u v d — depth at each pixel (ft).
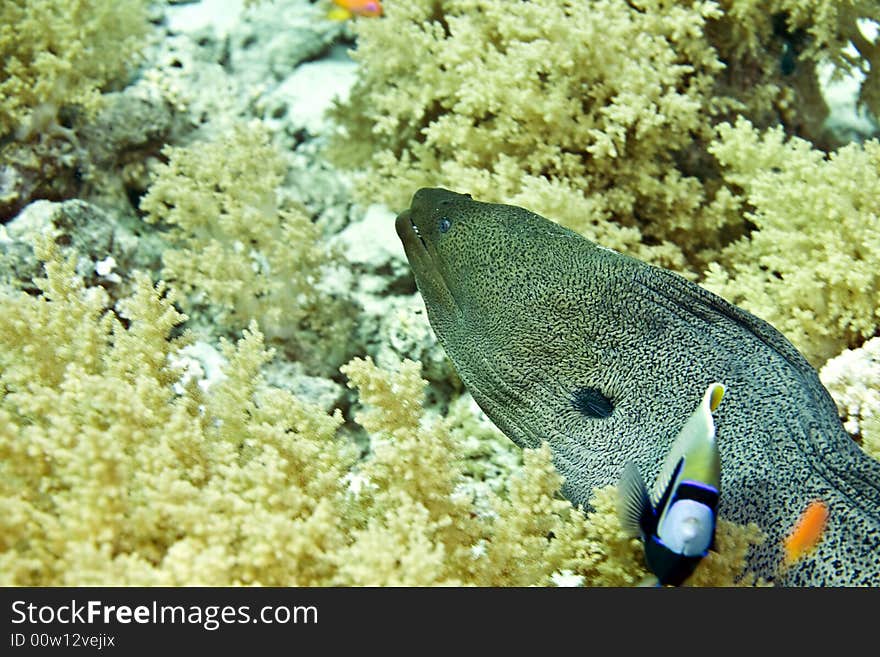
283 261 6.24
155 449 4.44
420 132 6.93
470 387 5.41
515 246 5.20
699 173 6.71
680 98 6.29
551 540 4.81
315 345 6.37
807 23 6.77
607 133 6.31
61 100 6.57
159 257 6.54
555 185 6.09
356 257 6.57
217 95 7.34
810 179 5.95
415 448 4.57
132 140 6.81
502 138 6.47
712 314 4.95
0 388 4.93
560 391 5.14
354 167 7.07
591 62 6.33
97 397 4.48
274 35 7.79
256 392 5.56
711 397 4.30
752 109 6.81
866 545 4.54
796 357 4.84
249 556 4.24
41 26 6.55
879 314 5.71
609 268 5.06
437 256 5.45
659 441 4.88
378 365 6.39
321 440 4.99
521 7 6.48
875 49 6.85
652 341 4.98
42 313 5.00
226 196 6.29
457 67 6.43
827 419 4.74
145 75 7.18
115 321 5.04
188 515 4.27
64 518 4.25
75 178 6.63
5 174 6.40
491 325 5.25
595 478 5.00
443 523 4.43
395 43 6.77
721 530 4.51
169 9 7.88
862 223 5.82
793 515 4.62
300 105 7.48
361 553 4.26
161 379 5.03
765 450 4.72
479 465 5.92
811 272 5.82
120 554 4.22
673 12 6.46
